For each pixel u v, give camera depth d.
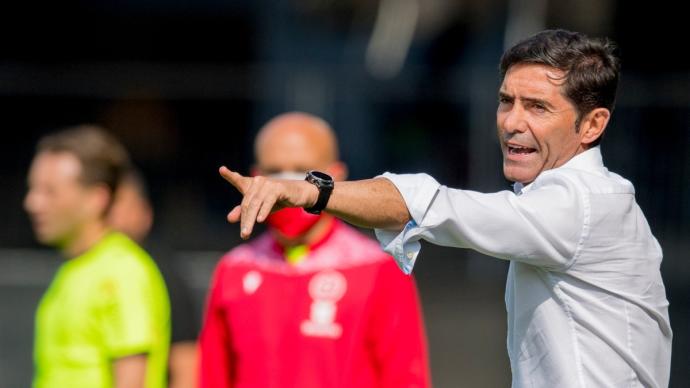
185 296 15.00
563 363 9.24
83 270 14.38
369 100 46.41
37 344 14.61
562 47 9.34
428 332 37.56
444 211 8.85
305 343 14.25
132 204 15.14
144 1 54.78
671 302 40.81
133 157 47.44
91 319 14.13
